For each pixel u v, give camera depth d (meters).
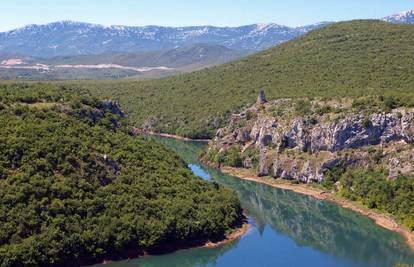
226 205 147.50
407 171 165.50
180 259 125.75
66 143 131.75
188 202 137.75
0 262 105.50
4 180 116.69
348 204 172.50
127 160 142.88
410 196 156.88
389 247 138.88
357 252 135.62
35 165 121.88
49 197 118.56
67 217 117.94
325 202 177.38
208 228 135.00
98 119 152.25
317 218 163.00
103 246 119.31
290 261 128.38
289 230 151.12
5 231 109.62
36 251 109.75
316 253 134.50
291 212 168.75
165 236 127.12
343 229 153.25
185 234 130.50
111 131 152.38
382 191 165.50
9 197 113.62
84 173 128.12
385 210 161.62
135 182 136.00
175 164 157.75
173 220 129.50
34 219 113.50
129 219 124.88
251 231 147.62
